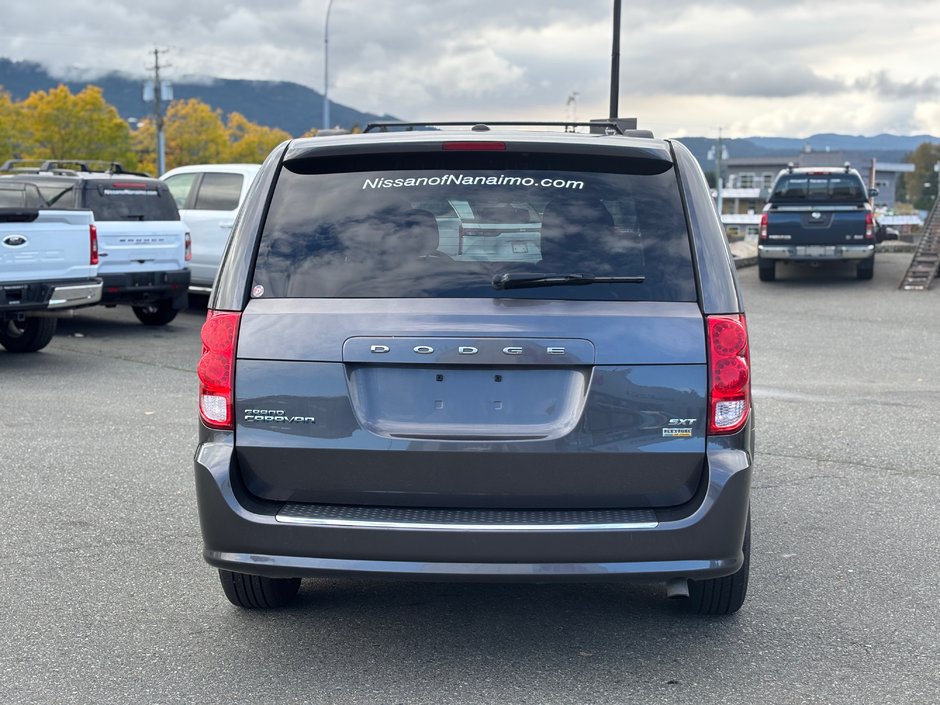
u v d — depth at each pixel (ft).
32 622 14.56
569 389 11.98
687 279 12.14
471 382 12.00
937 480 22.18
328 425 12.07
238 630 14.29
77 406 29.96
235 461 12.30
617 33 57.57
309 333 12.11
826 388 33.47
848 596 15.53
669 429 11.92
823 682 12.65
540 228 12.37
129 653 13.53
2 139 274.98
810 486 21.70
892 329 49.24
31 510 19.88
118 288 44.37
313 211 12.65
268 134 392.47
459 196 12.53
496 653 13.52
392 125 15.39
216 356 12.30
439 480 11.97
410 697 12.25
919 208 649.61
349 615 14.82
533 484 11.93
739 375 11.97
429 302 12.09
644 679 12.73
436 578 11.85
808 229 70.38
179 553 17.48
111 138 287.28
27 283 35.65
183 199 53.26
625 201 12.52
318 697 12.26
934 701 12.16
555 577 11.75
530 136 12.85
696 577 12.05
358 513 12.03
